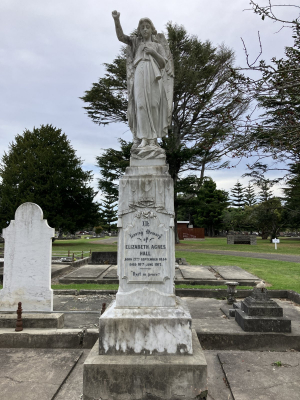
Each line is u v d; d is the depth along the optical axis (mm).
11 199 27641
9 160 30250
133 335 3492
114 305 3918
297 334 4707
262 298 5066
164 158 4383
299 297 7609
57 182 28047
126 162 24984
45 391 3451
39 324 5004
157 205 4004
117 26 4586
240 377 3773
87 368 3244
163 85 4801
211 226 56969
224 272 11195
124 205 4062
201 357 3400
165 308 3705
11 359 4277
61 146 30812
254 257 17953
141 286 3883
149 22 4711
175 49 22828
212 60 22188
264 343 4688
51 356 4387
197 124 24188
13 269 5766
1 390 3469
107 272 11398
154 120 4684
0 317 5078
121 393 3215
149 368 3227
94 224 32281
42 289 5691
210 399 3344
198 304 7656
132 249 3943
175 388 3199
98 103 24922
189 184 27078
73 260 14516
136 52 4852
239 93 4504
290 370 3975
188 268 12305
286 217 36000
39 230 5828
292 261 15844
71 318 6039
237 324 5230
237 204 71875
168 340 3479
